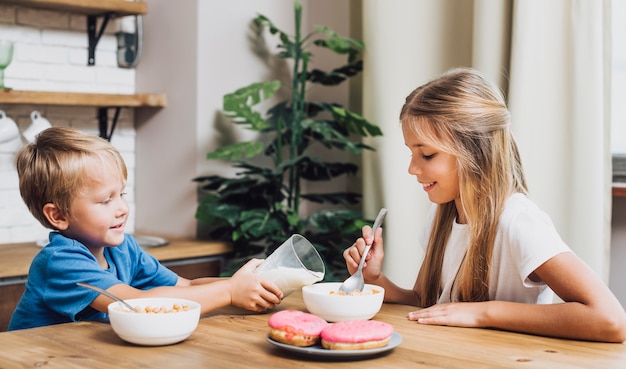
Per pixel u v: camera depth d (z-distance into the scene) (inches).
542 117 98.7
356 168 121.6
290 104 127.0
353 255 69.8
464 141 63.3
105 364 46.9
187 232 121.3
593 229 96.7
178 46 120.2
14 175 117.9
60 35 120.9
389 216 115.4
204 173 119.3
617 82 106.8
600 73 96.2
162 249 108.7
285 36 120.1
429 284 70.6
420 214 113.7
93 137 63.9
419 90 66.1
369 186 118.4
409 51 114.3
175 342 51.8
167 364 46.9
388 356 49.0
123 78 127.4
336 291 63.8
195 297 59.7
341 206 131.3
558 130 98.3
